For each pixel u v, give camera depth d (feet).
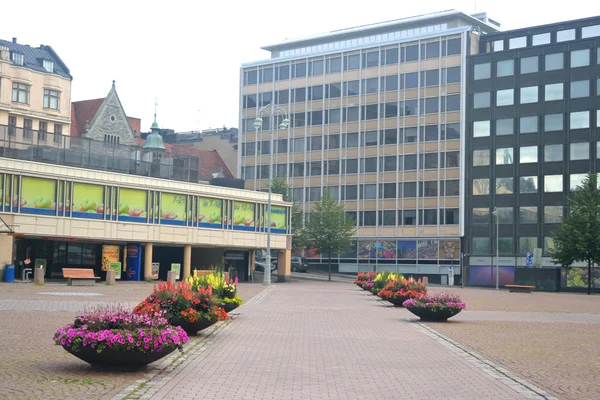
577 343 61.05
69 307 80.89
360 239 293.23
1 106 215.51
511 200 266.77
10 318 66.90
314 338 60.75
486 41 281.95
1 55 216.95
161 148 278.05
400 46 288.92
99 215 164.76
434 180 280.31
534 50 265.75
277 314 85.25
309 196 303.89
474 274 271.49
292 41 324.80
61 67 245.24
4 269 143.54
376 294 139.64
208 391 35.22
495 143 270.26
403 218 285.43
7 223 147.64
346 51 298.97
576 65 259.19
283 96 311.88
